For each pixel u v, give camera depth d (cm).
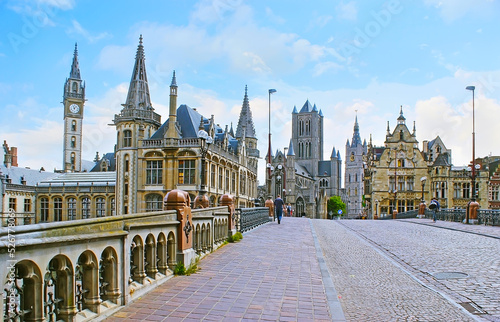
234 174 6222
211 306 812
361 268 1317
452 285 1057
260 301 859
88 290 685
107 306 725
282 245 1705
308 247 1681
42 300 552
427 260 1444
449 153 8669
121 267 776
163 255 1014
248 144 8144
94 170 9562
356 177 14538
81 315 651
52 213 7238
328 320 751
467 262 1376
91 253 677
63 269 601
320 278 1095
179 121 5309
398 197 6969
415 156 7000
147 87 6162
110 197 7044
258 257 1381
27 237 523
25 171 7794
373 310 849
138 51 6153
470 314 813
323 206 12431
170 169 4925
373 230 2767
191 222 1175
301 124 15462
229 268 1184
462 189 6888
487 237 2142
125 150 5353
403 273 1234
